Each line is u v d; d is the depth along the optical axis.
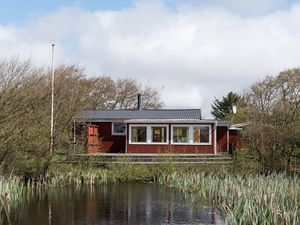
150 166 31.17
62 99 32.94
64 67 46.34
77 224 16.39
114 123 41.00
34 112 26.39
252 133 32.91
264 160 31.75
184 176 28.20
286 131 32.09
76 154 30.78
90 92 60.34
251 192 19.31
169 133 38.09
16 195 21.11
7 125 23.72
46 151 26.22
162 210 19.23
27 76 30.02
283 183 21.88
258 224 15.20
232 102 71.12
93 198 22.38
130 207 19.92
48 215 17.84
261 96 41.72
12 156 24.78
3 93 23.47
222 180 25.27
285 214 15.32
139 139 38.44
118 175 30.48
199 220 17.16
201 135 37.91
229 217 16.33
